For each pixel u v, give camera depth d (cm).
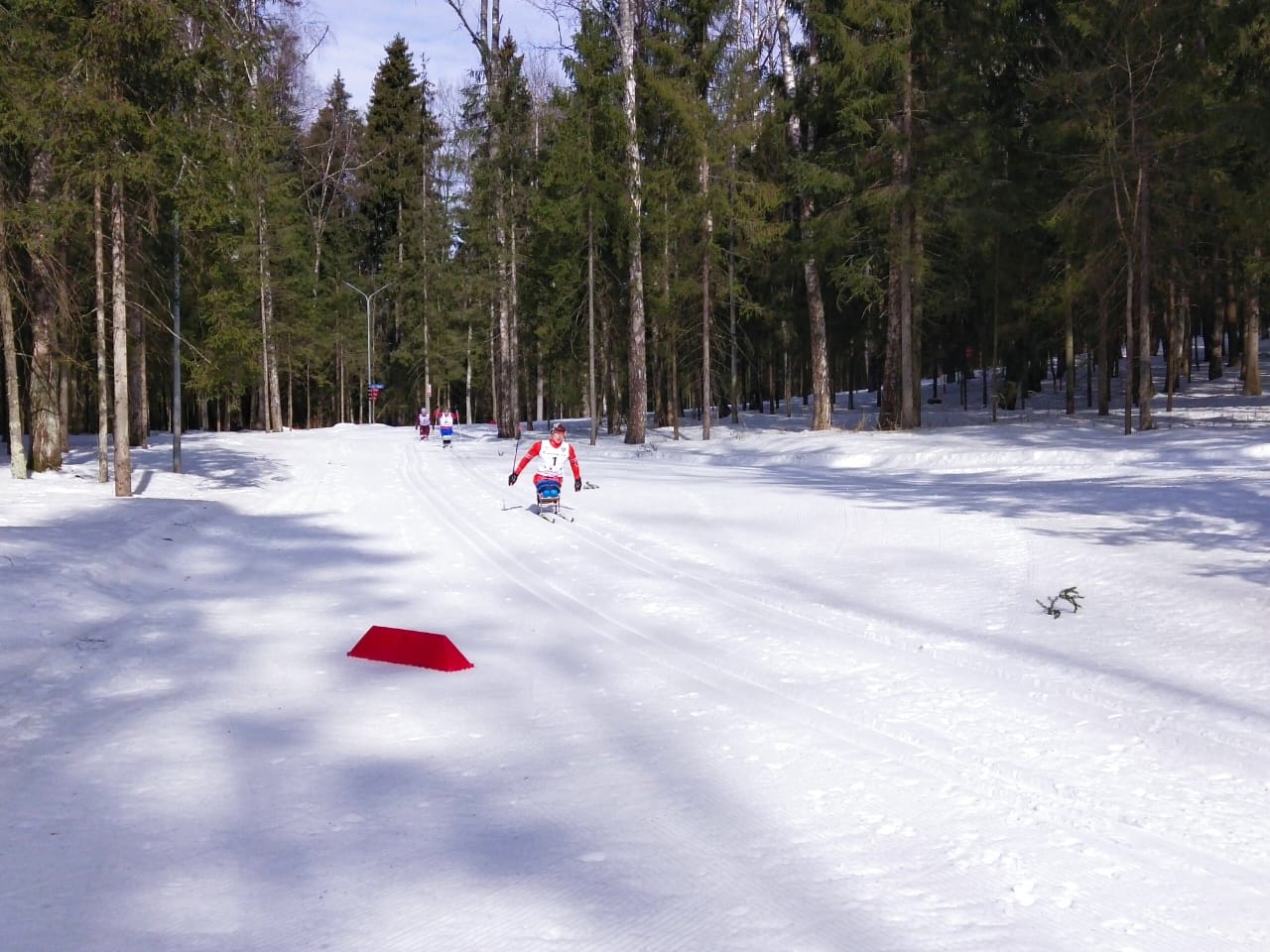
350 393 7875
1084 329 4084
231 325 2236
